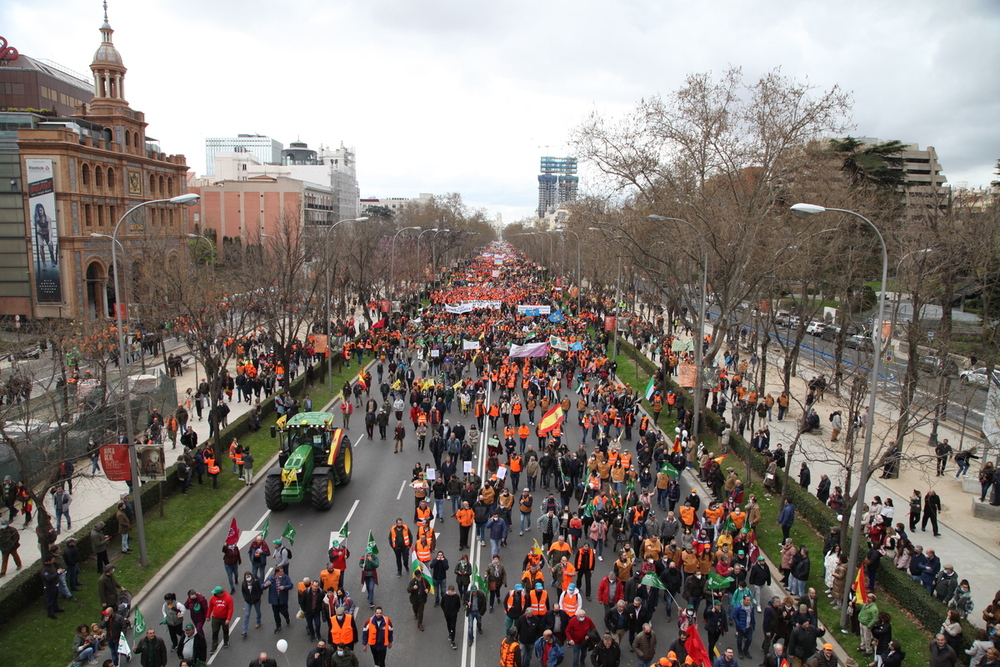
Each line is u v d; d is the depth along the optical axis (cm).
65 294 5566
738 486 2295
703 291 3016
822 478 2377
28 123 5762
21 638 1581
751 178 3706
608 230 4028
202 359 3083
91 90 8975
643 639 1423
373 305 6750
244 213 10894
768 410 3538
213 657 1545
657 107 3509
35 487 2378
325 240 4603
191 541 2116
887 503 2139
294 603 1784
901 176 5369
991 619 1539
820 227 3506
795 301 4475
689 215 3394
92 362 3083
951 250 2914
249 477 2595
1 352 2877
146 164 6562
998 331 3123
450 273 12781
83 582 1830
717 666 1387
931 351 3362
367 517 2322
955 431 3403
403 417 3622
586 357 4519
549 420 2847
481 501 2112
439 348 4519
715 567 1756
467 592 1694
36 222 5441
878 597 1838
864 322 3291
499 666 1529
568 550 1784
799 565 1798
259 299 4638
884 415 3581
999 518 2355
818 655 1362
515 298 8025
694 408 3325
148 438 2795
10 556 1991
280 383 3966
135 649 1565
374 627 1430
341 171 17475
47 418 2227
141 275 4447
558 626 1538
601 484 2400
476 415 3459
